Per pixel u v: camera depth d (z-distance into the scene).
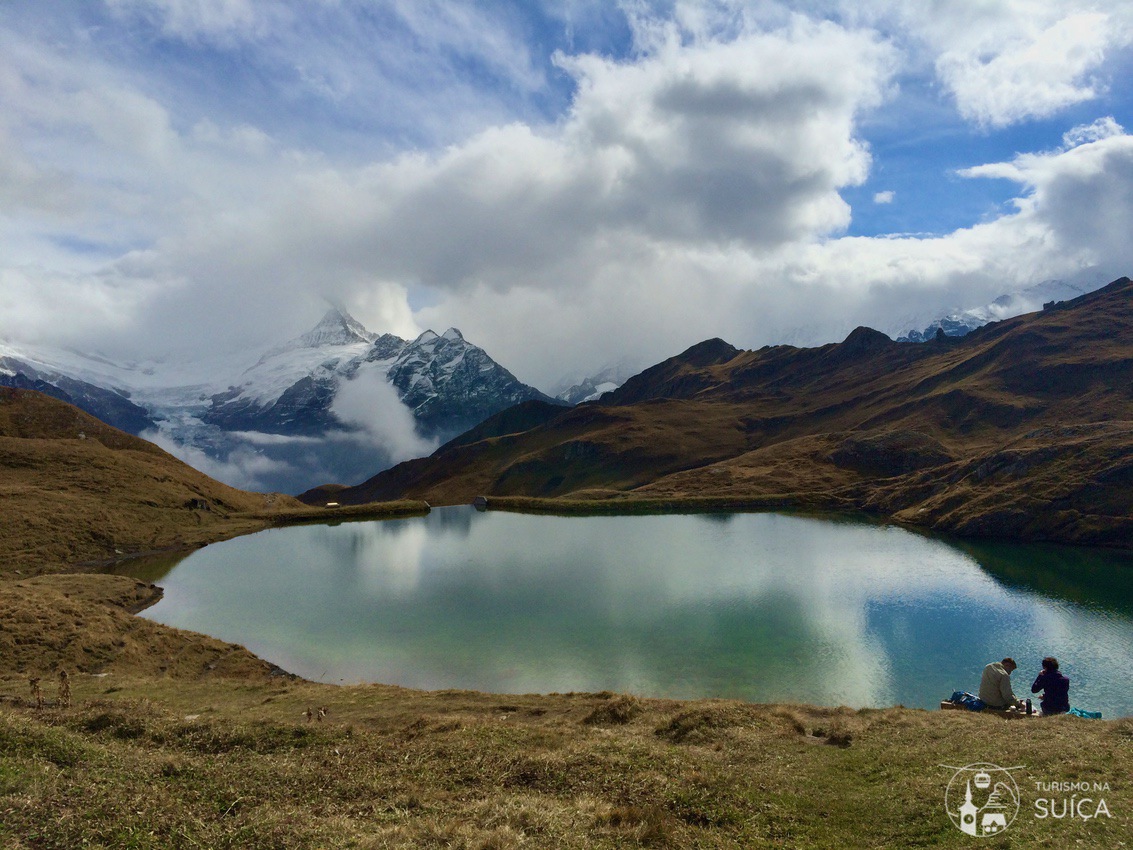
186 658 53.97
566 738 25.11
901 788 19.30
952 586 87.25
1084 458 139.38
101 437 178.88
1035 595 82.25
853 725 27.86
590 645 63.91
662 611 76.12
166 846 14.09
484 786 19.28
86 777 17.22
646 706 33.25
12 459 138.00
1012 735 22.98
